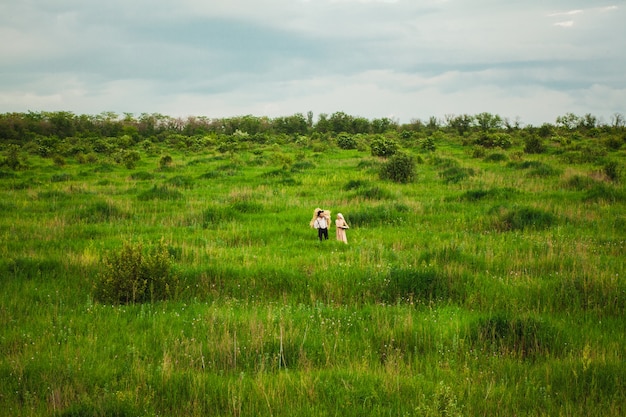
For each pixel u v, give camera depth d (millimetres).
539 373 6691
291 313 9273
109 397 5777
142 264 10359
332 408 5742
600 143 53031
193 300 10133
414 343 7871
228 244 15008
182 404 5801
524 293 10086
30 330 8148
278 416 5562
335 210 19516
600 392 6039
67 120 123875
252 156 51750
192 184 29094
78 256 12539
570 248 13141
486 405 5750
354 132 117125
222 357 7188
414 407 5656
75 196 23875
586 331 8219
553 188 24375
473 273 11523
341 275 11188
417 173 31109
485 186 25484
